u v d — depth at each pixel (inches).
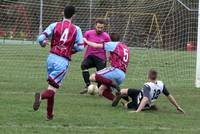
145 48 2955.2
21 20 3166.8
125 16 3038.9
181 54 2674.7
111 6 2999.5
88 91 1181.1
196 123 860.6
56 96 1153.4
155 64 2220.7
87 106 1009.5
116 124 813.9
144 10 2974.9
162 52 2775.6
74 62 2218.3
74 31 812.6
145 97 956.0
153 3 2883.9
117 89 1011.3
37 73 1716.3
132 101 990.4
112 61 1034.7
